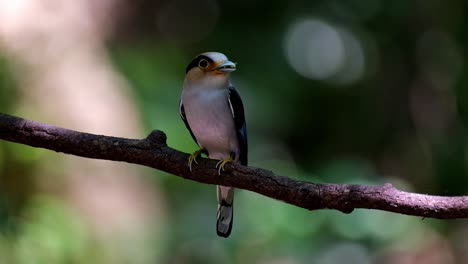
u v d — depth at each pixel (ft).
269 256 42.52
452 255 47.26
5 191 34.81
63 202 35.65
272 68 56.34
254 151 49.98
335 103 57.36
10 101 36.68
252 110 51.42
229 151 24.47
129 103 41.83
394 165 53.88
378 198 17.26
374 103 56.24
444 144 51.75
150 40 56.13
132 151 19.22
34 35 38.99
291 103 55.52
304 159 55.57
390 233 43.09
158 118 41.93
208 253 43.04
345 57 57.93
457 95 52.54
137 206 38.45
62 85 38.78
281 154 52.75
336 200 17.67
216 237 43.09
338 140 56.24
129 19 52.60
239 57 56.80
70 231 34.76
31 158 35.24
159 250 38.99
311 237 42.34
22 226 33.91
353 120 56.39
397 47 56.49
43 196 35.22
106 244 36.19
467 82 52.08
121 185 38.11
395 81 56.03
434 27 55.06
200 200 43.78
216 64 23.38
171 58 49.55
